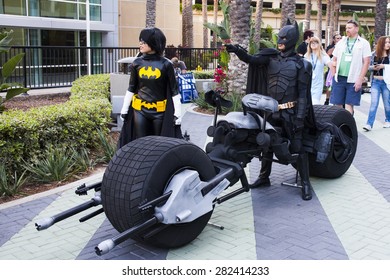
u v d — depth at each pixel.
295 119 5.43
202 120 11.05
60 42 19.25
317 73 8.48
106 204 4.04
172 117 5.16
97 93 9.76
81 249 4.38
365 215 5.15
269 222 4.97
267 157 5.74
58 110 7.02
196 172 4.13
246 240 4.52
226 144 4.99
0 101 8.51
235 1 12.01
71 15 19.41
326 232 4.69
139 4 25.77
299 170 5.81
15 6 17.45
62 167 6.39
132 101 5.29
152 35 5.01
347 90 9.27
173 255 4.20
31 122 6.36
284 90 5.37
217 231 4.74
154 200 3.84
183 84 14.15
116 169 4.03
